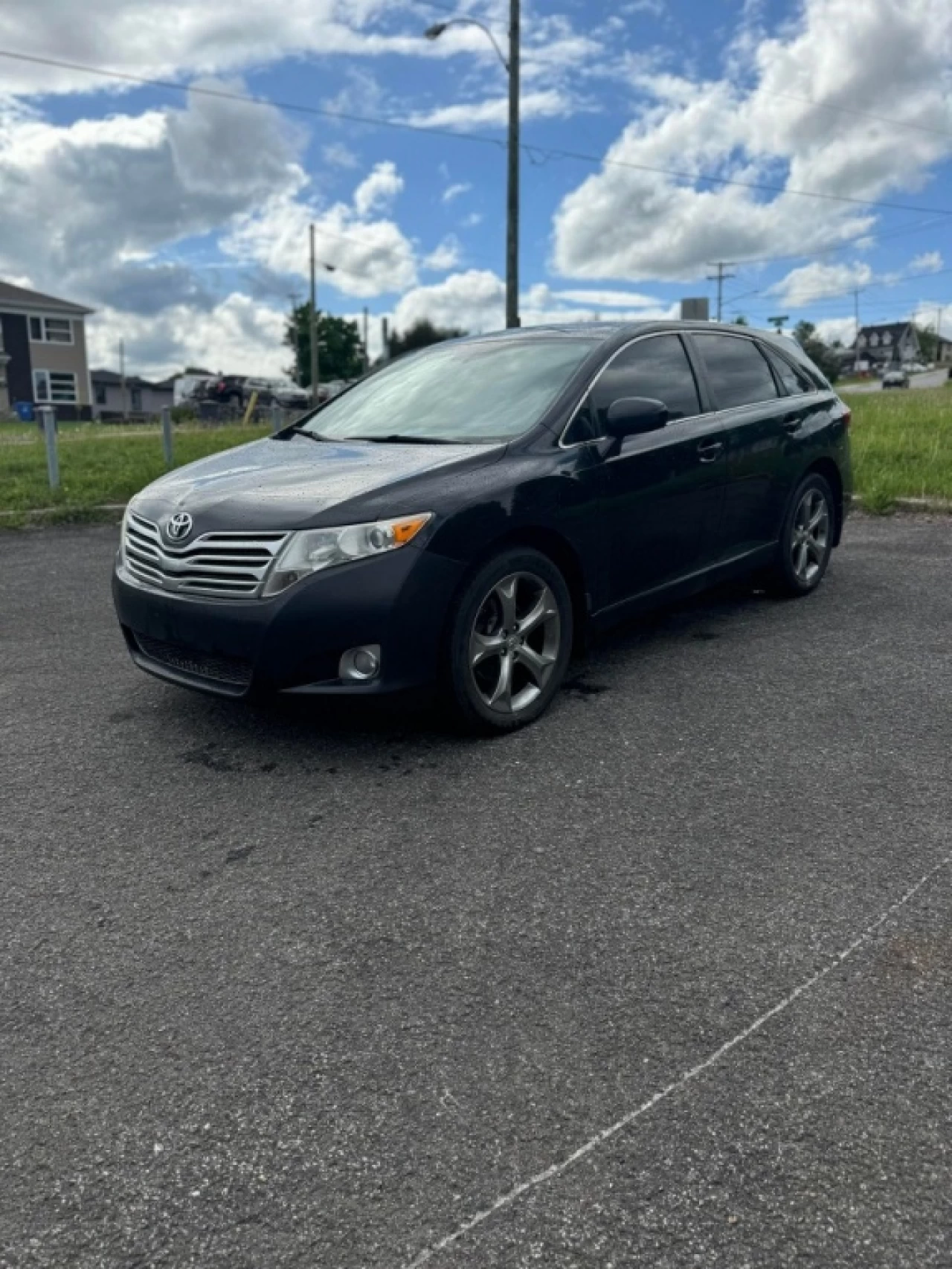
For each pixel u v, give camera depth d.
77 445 17.20
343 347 78.56
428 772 3.55
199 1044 2.19
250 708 4.30
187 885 2.85
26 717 4.29
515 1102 1.98
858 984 2.29
